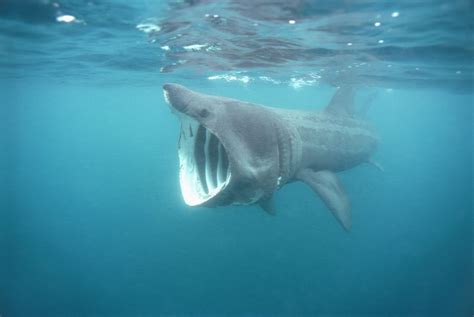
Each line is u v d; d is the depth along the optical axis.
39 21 9.67
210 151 5.88
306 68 15.92
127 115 69.81
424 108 39.69
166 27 9.91
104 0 7.90
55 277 22.36
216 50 12.84
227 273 20.05
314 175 8.07
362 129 11.33
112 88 28.77
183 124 5.17
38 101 39.03
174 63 15.80
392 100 33.31
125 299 18.69
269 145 5.45
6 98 33.66
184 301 18.03
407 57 12.56
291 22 9.01
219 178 5.73
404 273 21.19
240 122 5.18
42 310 18.02
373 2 7.62
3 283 21.47
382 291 18.52
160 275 20.92
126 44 12.21
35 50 13.43
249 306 17.00
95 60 15.48
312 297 17.61
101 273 22.61
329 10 8.10
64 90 30.17
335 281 19.30
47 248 28.64
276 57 13.62
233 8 8.08
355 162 11.16
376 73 16.12
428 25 9.10
